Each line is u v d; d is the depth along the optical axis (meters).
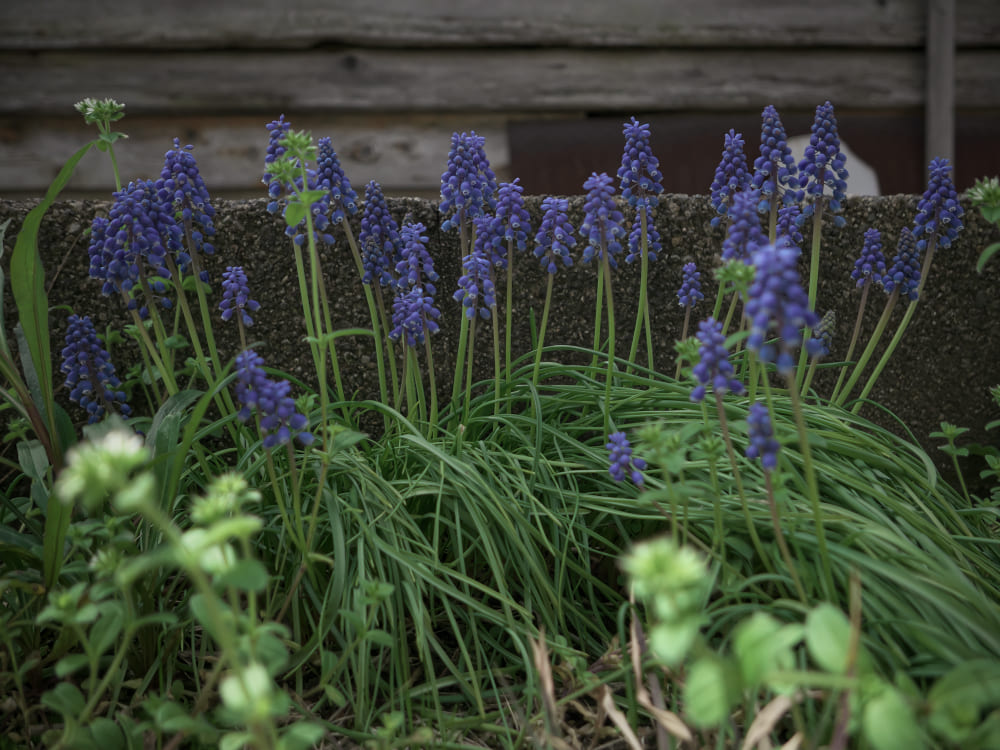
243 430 0.55
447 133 1.19
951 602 0.44
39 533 0.51
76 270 0.62
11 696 0.46
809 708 0.42
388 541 0.50
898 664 0.43
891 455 0.53
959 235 0.68
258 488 0.51
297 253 0.54
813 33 1.22
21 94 1.11
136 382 0.59
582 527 0.52
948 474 0.70
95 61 1.13
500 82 1.19
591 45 1.19
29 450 0.52
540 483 0.53
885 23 1.23
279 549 0.49
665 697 0.45
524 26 1.18
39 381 0.51
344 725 0.46
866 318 0.69
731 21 1.21
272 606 0.49
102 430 0.49
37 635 0.47
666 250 0.67
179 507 0.54
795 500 0.49
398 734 0.46
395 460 0.55
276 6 1.14
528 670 0.46
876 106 1.24
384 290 0.64
